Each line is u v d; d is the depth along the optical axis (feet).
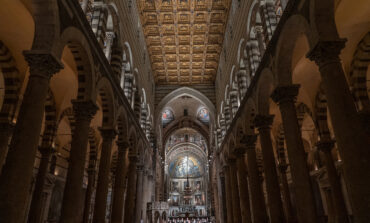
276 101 34.01
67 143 73.41
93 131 67.15
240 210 65.77
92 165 66.23
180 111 138.62
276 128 69.82
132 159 61.77
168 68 102.58
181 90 109.81
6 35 36.01
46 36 24.44
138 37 71.41
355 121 21.58
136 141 63.67
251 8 48.85
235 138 62.85
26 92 22.94
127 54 59.62
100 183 40.14
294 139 31.01
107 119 43.27
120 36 50.44
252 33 50.26
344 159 21.26
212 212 128.16
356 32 38.24
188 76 108.06
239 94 58.39
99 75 36.76
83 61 32.60
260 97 43.11
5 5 32.17
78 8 29.14
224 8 74.64
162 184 135.54
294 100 33.12
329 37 24.08
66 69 45.03
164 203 83.92
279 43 33.04
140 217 69.00
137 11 71.26
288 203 61.46
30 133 21.91
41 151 45.21
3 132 37.09
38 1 24.07
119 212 49.06
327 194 63.67
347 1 33.53
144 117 80.23
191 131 161.79
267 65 38.86
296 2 28.76
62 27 26.07
